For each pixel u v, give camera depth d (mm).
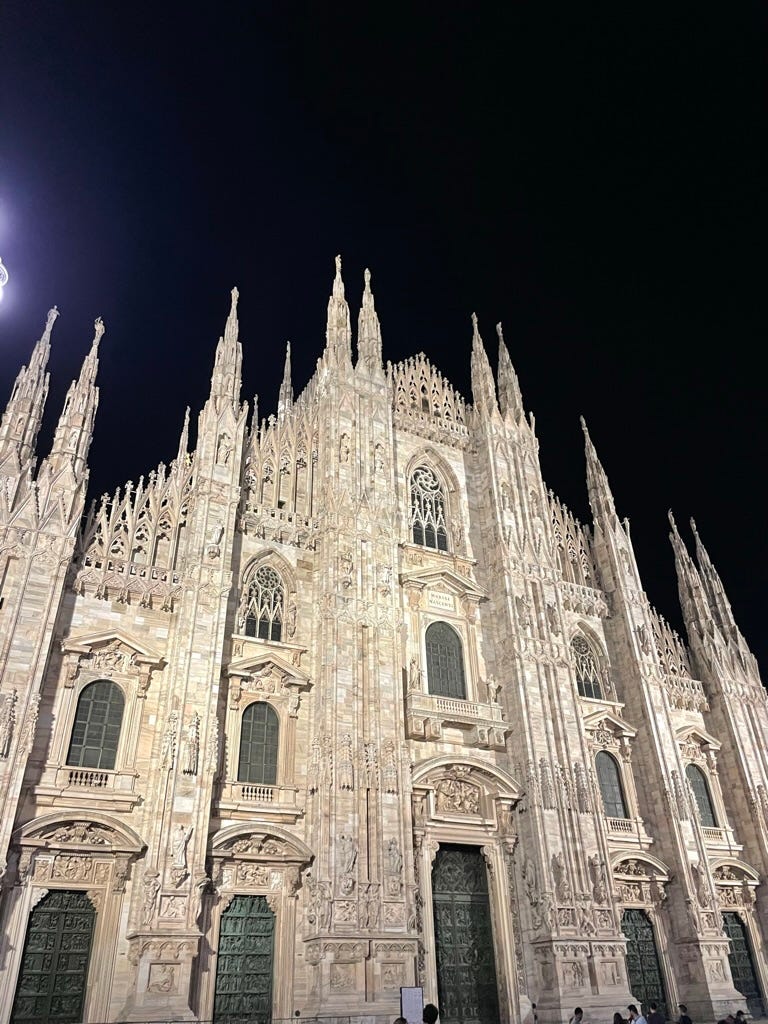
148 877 32219
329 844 36531
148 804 34438
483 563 53844
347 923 35312
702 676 59000
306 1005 34094
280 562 44750
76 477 38938
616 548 59688
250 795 37500
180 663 37125
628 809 50000
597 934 41906
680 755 52500
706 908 46969
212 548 40688
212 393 46188
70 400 41125
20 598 34625
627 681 55031
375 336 56156
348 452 49062
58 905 31625
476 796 44062
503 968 40312
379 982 34938
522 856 43469
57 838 31906
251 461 47000
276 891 36031
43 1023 29422
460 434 58594
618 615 57281
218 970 33469
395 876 37688
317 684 41375
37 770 33062
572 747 47781
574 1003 39062
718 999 43938
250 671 39969
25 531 36188
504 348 65250
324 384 53094
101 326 44531
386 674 42969
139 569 39469
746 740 56250
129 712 36156
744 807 53688
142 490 42406
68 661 35625
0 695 32531
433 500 55250
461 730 45625
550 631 51500
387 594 45344
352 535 45656
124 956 31516
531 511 56438
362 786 38875
